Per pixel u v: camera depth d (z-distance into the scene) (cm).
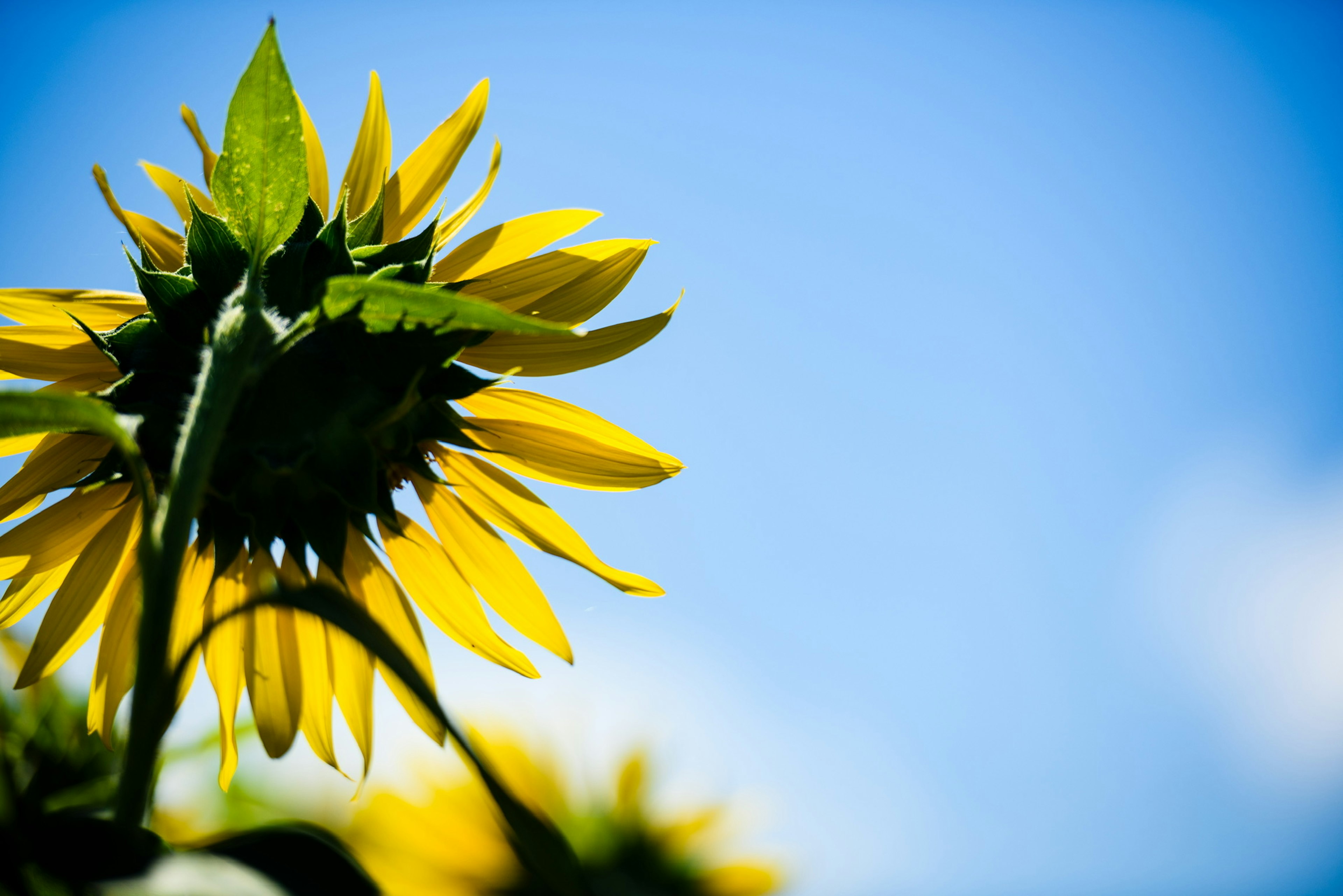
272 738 68
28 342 66
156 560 53
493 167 70
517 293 68
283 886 43
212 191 59
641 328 69
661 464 70
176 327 64
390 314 58
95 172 66
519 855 46
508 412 70
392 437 65
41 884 41
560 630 71
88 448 67
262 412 64
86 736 68
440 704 46
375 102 69
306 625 69
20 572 67
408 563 70
